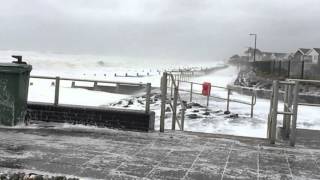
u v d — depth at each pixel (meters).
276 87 9.55
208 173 7.25
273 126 9.73
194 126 16.02
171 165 7.63
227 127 15.99
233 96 29.70
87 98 26.00
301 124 17.05
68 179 6.63
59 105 11.07
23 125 10.52
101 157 7.98
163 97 10.51
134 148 8.75
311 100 24.52
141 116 10.41
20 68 10.20
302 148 9.41
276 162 8.15
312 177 7.29
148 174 7.07
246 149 9.07
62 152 8.21
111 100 25.77
